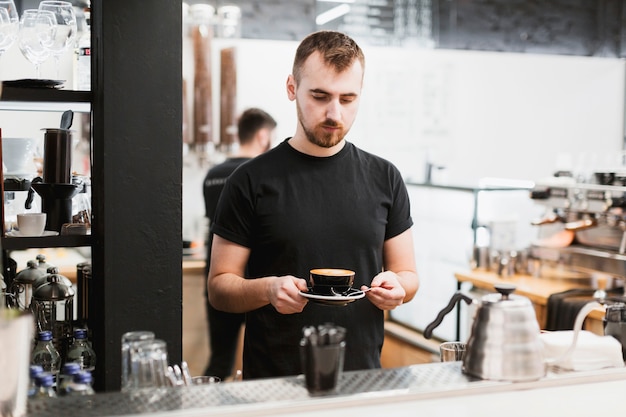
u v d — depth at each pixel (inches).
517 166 244.8
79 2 105.4
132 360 65.3
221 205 91.7
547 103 244.8
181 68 82.1
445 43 212.1
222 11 202.5
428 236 195.8
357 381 68.1
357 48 87.6
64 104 88.1
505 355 68.3
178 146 82.7
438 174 225.3
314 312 88.0
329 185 90.4
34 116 114.7
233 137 214.5
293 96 92.6
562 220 166.1
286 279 81.4
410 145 234.8
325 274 79.2
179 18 81.7
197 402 62.1
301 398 63.4
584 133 248.7
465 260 184.2
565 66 244.7
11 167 88.7
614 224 153.0
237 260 90.6
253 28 202.2
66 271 157.4
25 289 90.3
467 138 239.6
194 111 210.1
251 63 217.3
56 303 85.7
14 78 102.0
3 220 81.6
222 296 88.0
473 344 70.1
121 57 79.8
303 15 202.8
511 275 173.2
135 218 81.4
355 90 87.1
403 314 194.1
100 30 79.6
